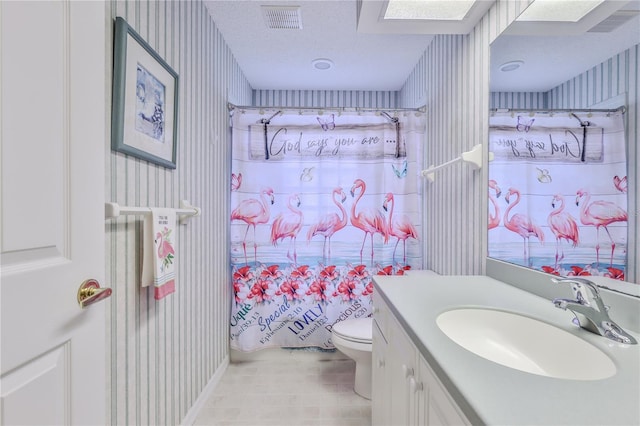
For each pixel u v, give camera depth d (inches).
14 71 21.8
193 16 64.7
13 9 21.6
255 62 99.7
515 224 49.1
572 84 38.8
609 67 34.3
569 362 30.4
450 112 71.8
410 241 87.5
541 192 43.6
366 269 88.2
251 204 87.4
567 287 38.5
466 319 38.7
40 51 23.8
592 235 36.2
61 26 25.9
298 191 88.4
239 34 83.4
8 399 21.8
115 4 39.5
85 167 28.9
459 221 67.0
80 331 28.4
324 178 88.5
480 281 52.2
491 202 55.4
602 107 35.1
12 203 21.8
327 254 88.4
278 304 88.7
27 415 23.2
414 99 102.7
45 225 24.6
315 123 88.4
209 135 74.2
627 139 32.0
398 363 39.8
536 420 17.8
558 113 41.2
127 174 42.1
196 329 66.2
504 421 17.6
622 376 22.8
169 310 54.6
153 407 49.6
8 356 21.7
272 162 88.1
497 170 53.7
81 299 28.3
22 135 22.5
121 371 41.7
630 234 31.8
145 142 45.5
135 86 42.8
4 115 21.1
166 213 47.6
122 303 41.8
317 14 74.8
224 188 85.8
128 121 41.3
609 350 26.9
